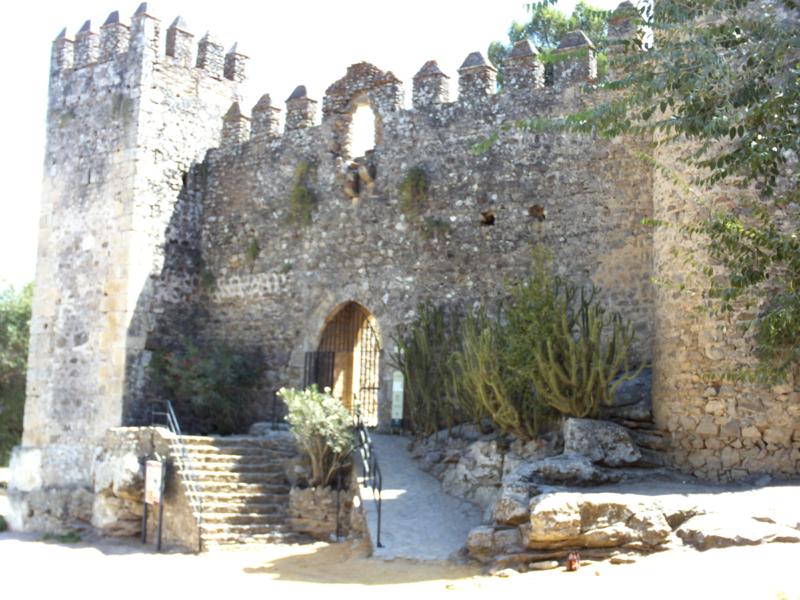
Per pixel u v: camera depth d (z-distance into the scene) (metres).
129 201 21.06
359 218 20.59
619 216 17.45
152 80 21.77
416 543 13.06
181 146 22.34
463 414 17.77
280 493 16.98
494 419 15.35
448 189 19.50
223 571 13.19
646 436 14.39
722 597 8.05
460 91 19.73
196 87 22.88
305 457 17.03
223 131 23.23
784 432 12.84
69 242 22.02
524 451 14.88
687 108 9.24
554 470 12.83
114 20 22.45
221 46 23.70
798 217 12.23
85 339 21.14
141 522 17.88
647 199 17.19
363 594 10.44
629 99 9.59
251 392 21.36
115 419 20.08
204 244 22.67
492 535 11.56
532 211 18.48
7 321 33.16
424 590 10.34
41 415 21.58
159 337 21.27
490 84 19.50
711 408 13.50
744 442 13.16
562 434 14.69
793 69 9.08
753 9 12.85
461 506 14.79
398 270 19.83
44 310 22.12
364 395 21.16
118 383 20.23
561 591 9.13
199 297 22.42
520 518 11.59
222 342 22.02
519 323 15.36
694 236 13.99
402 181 20.12
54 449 21.08
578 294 17.61
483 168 19.14
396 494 15.19
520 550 11.16
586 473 12.87
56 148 22.80
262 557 14.59
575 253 17.83
